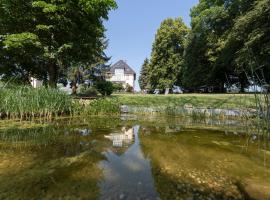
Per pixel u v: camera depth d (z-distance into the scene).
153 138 5.22
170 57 37.69
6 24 13.70
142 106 12.77
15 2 13.05
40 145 4.39
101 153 3.85
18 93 8.11
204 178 2.77
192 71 29.30
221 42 23.88
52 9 12.57
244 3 19.70
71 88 29.80
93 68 29.33
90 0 13.59
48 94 9.01
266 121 4.64
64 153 3.80
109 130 6.36
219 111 9.92
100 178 2.71
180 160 3.50
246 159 3.56
